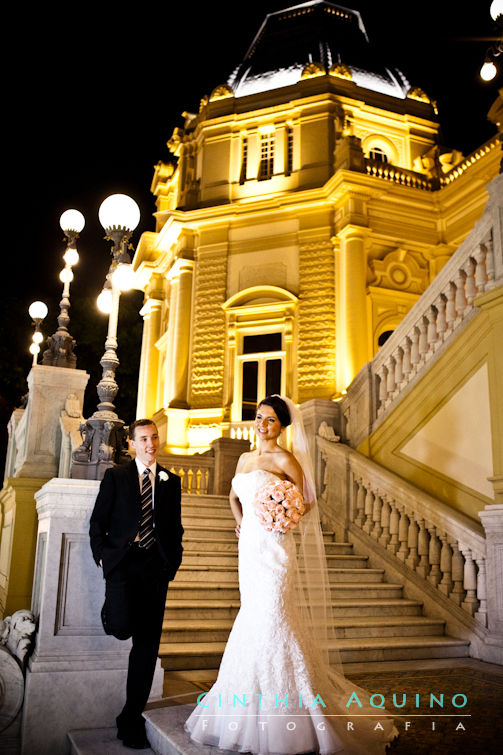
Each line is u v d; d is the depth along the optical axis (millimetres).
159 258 21781
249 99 20141
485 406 7898
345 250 17406
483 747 3941
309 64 19781
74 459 5207
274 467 4441
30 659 4746
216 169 20000
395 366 9938
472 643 6895
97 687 4703
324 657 4520
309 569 4645
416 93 20609
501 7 7742
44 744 4504
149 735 4352
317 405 11070
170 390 18812
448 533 7609
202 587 7402
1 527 10023
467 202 17609
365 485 9484
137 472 4605
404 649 6672
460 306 8547
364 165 17781
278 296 18125
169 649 6156
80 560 4914
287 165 19359
